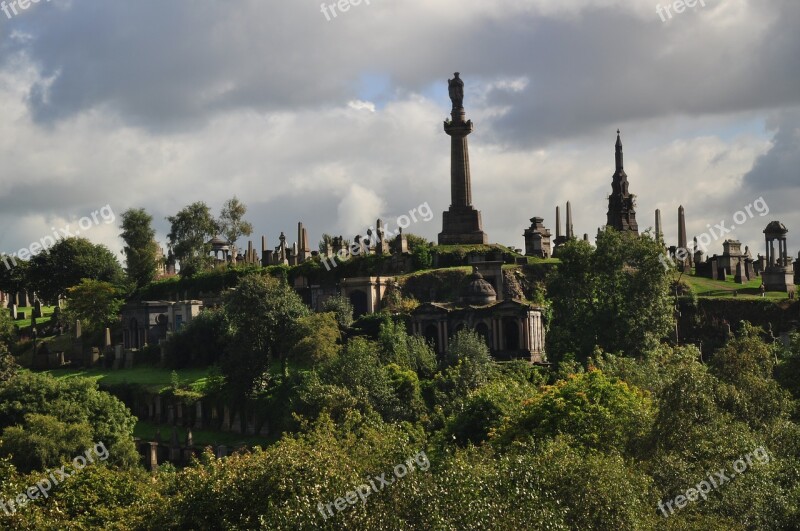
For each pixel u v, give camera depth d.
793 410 127.19
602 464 99.75
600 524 95.44
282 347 196.00
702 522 97.50
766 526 102.38
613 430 118.62
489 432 134.62
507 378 170.50
